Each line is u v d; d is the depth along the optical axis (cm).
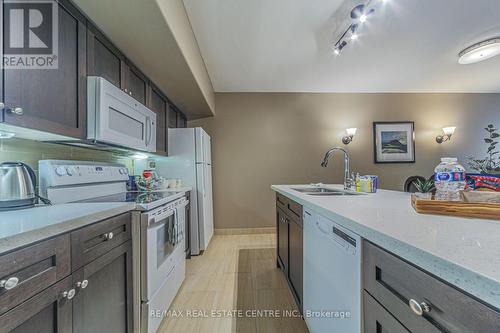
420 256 50
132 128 177
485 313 38
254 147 382
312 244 131
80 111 130
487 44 241
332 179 390
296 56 267
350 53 263
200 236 290
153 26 146
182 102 303
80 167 160
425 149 400
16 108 93
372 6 187
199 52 249
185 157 291
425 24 213
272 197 382
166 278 167
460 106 402
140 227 138
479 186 99
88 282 97
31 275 70
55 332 79
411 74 325
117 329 119
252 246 316
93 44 142
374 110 396
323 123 390
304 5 184
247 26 209
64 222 83
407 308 57
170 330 151
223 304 180
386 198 141
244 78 328
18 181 109
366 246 77
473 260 43
